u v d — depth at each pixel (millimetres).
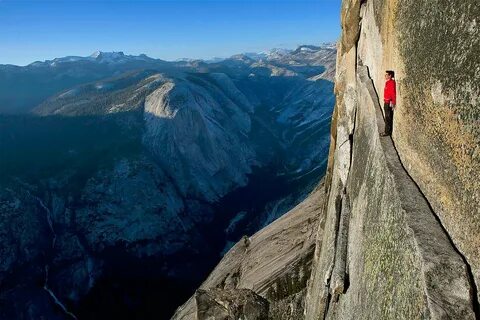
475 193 7840
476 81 7848
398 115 12922
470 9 8227
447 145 9117
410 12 11906
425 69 10438
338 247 17609
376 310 10695
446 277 7910
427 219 9492
